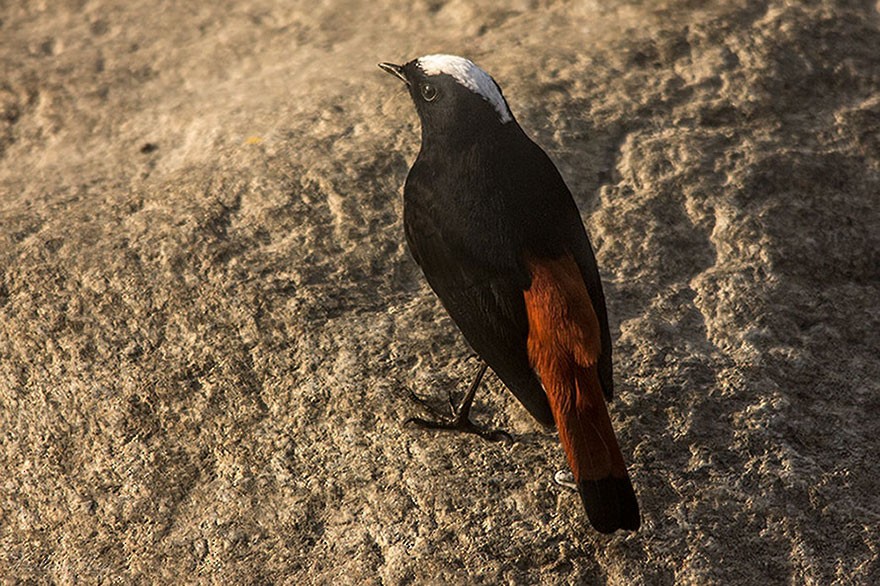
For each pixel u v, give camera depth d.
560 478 8.56
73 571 8.40
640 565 8.03
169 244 10.63
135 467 8.98
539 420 8.01
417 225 8.61
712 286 10.27
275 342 9.77
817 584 8.01
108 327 9.95
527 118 12.12
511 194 8.24
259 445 9.05
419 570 8.08
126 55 14.96
